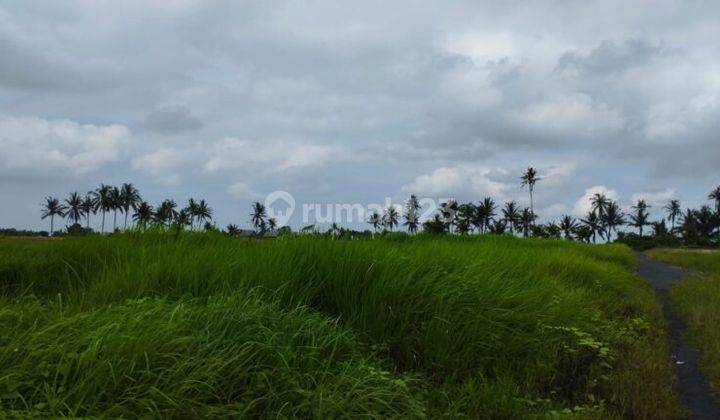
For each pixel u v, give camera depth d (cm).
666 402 521
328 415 378
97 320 409
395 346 567
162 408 347
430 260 734
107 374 348
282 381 402
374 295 590
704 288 1373
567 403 529
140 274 565
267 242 814
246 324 453
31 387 333
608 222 10638
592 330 749
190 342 397
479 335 600
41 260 797
